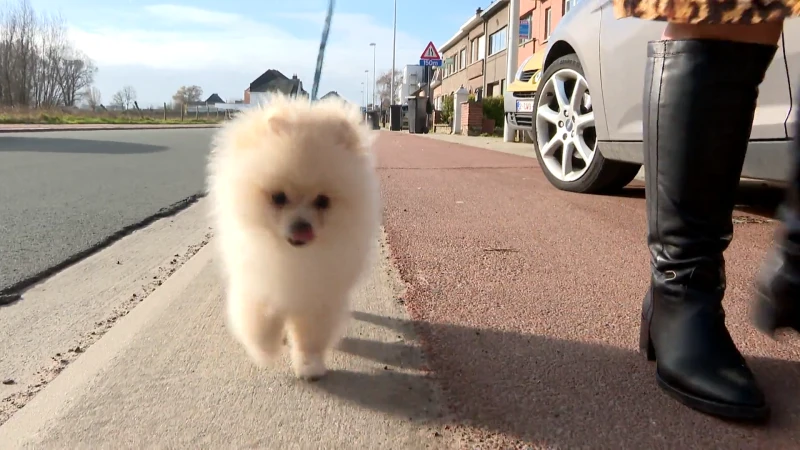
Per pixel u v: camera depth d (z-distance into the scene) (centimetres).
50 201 224
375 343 95
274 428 72
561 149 248
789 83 133
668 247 83
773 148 140
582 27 210
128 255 153
